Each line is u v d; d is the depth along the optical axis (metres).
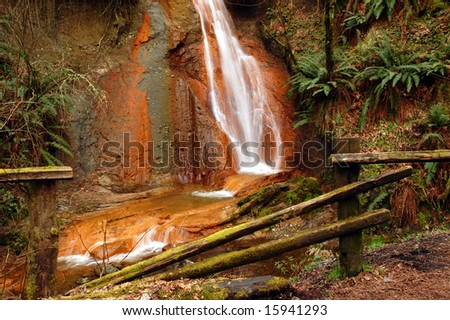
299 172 11.64
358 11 12.35
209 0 14.99
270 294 4.31
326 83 11.23
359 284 4.80
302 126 12.26
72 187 11.09
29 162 9.40
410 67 10.22
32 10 11.96
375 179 4.75
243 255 4.47
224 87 13.93
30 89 9.67
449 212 8.95
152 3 13.78
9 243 8.27
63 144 11.09
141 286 4.24
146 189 11.66
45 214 4.23
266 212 9.36
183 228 8.76
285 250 4.57
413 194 8.90
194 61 13.71
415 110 10.24
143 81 12.90
